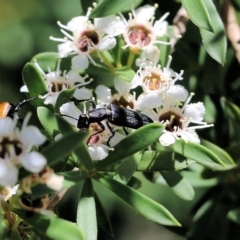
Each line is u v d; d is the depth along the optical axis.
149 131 0.32
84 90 0.34
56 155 0.30
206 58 0.39
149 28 0.35
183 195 0.35
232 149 0.37
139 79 0.34
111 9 0.33
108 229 0.34
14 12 0.55
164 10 0.39
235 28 0.38
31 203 0.31
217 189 0.39
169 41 0.36
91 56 0.35
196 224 0.38
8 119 0.30
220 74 0.39
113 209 0.51
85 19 0.35
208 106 0.39
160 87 0.34
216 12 0.34
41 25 0.55
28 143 0.30
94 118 0.33
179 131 0.33
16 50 0.55
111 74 0.35
